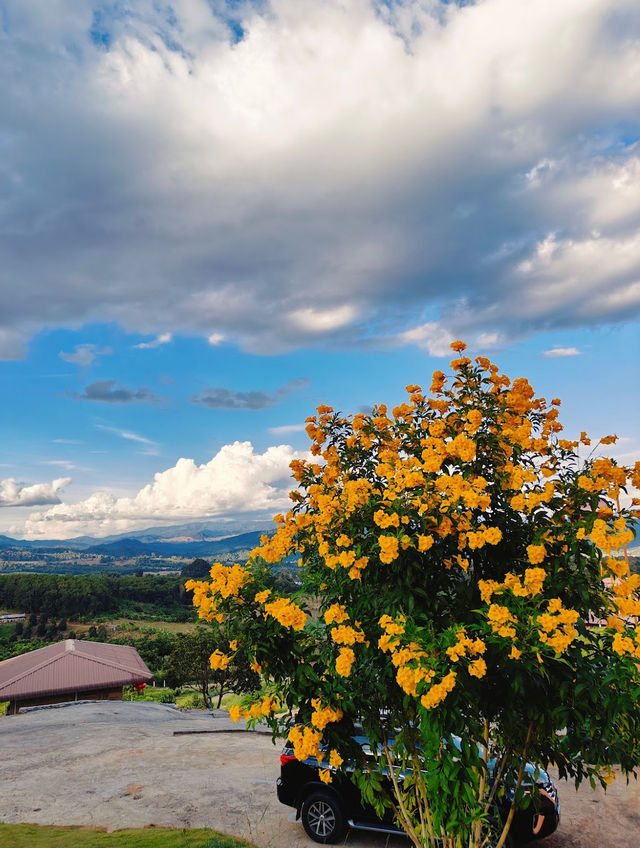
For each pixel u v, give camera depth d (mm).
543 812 6469
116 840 6691
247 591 4266
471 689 3445
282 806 8305
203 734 13789
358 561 4074
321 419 5707
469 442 4359
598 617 4086
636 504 4465
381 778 4504
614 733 3602
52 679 31484
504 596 3789
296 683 4211
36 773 10273
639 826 7656
